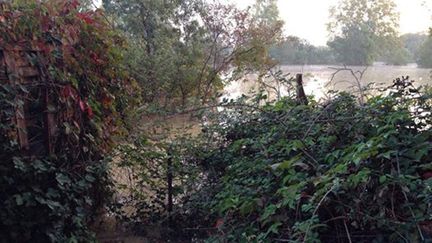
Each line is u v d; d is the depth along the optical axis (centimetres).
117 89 371
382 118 235
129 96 390
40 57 284
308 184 216
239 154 334
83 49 321
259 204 233
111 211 364
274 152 276
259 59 1060
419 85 272
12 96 262
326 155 240
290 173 233
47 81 288
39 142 295
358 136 239
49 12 291
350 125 251
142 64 879
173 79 945
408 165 199
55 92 296
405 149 205
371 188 199
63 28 296
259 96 376
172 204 364
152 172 366
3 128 255
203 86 1038
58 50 296
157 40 1080
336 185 189
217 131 367
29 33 277
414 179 191
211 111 385
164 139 376
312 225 189
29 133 289
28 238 265
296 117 301
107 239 342
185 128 397
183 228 344
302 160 246
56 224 274
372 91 289
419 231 172
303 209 196
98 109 338
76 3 317
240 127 356
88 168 314
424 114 224
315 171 233
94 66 335
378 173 198
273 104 368
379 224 187
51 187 280
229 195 266
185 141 371
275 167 239
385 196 193
